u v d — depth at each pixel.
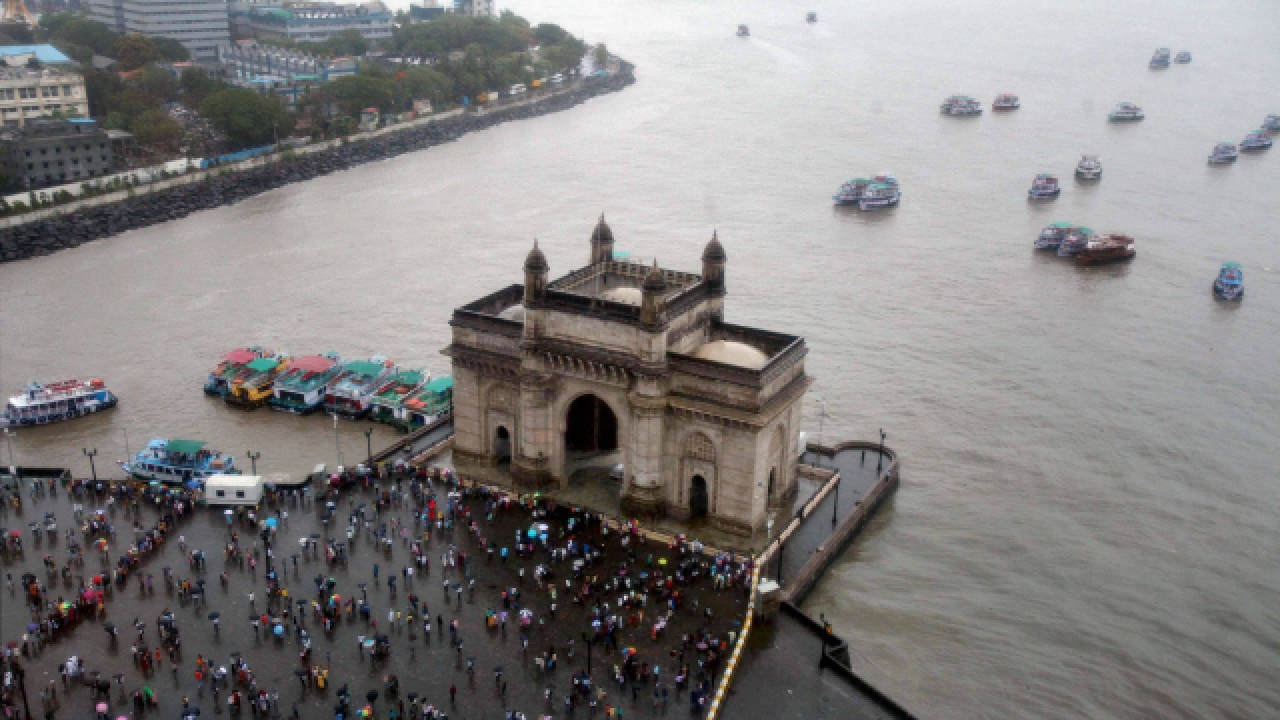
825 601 109.81
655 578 105.75
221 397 154.50
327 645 94.00
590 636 96.25
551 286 119.62
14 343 171.12
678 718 86.69
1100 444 144.75
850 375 164.62
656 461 113.62
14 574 103.56
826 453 136.50
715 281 119.50
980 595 112.38
